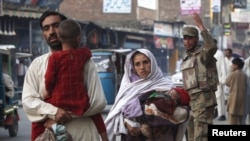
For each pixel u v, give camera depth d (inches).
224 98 673.0
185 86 354.6
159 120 217.0
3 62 603.2
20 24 1278.3
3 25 1235.9
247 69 669.3
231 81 544.1
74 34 192.7
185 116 219.3
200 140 346.3
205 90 348.5
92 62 196.9
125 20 2038.6
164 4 2321.6
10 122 545.3
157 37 1957.4
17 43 1279.5
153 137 218.7
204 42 346.3
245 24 2251.5
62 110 189.2
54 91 191.5
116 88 834.2
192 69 351.6
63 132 187.6
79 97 191.5
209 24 2172.7
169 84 226.1
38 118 191.0
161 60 2001.7
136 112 218.1
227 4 2132.1
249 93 547.2
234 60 544.1
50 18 202.4
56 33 201.8
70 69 191.2
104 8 1740.9
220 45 1958.7
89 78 194.2
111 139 224.4
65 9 2015.3
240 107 542.0
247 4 1704.0
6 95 554.3
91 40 1549.0
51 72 190.1
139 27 1996.8
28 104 190.9
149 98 219.8
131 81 226.4
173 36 1998.0
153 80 224.4
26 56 1083.9
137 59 223.3
